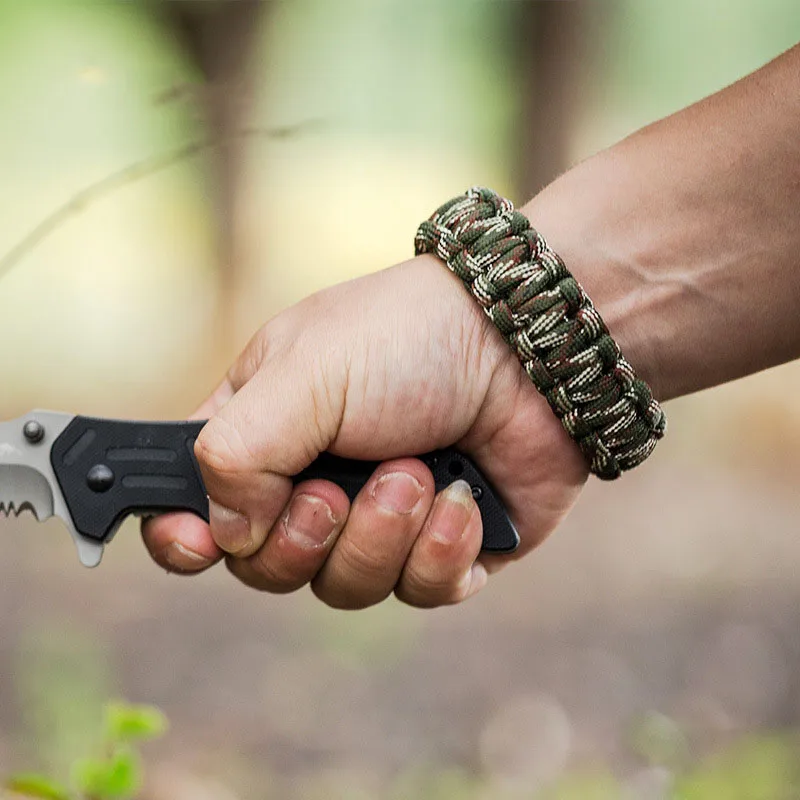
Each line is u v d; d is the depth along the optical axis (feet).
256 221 46.29
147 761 14.53
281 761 15.78
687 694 18.84
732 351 6.63
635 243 6.50
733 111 6.42
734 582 25.71
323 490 6.87
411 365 6.63
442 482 7.04
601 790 14.43
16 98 36.78
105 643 19.67
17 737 14.84
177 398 44.37
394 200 52.44
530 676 19.61
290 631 20.79
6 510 7.01
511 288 6.33
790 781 13.33
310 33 47.78
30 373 42.70
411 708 18.03
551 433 6.93
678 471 36.52
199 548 7.07
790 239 6.32
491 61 48.49
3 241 37.40
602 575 25.91
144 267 45.39
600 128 46.75
